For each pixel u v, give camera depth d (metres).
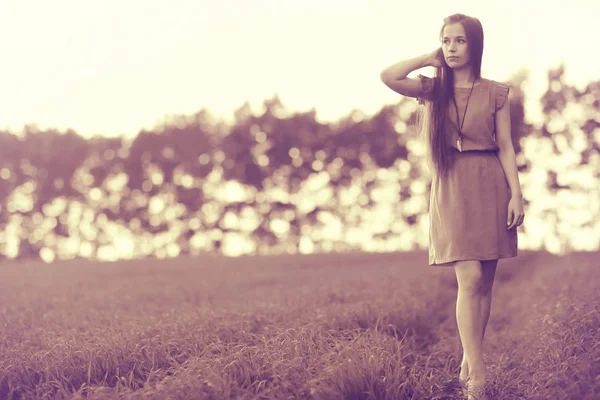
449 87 4.75
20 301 10.36
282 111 34.53
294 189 33.81
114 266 22.31
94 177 35.28
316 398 3.81
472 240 4.64
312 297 8.84
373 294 8.97
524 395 4.45
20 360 4.91
